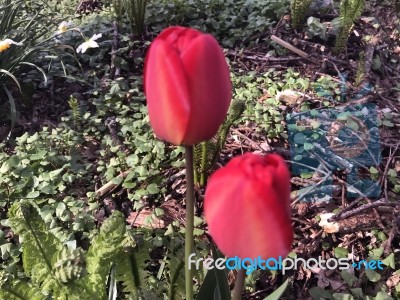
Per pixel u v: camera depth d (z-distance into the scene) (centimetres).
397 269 226
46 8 435
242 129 300
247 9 420
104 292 155
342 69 360
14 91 329
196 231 231
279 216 84
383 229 241
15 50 321
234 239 88
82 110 319
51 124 313
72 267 138
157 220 248
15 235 239
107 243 153
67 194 260
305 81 336
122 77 342
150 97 101
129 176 259
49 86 340
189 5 409
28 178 255
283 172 84
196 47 93
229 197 85
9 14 338
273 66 367
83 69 360
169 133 103
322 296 208
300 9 380
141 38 384
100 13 425
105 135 294
